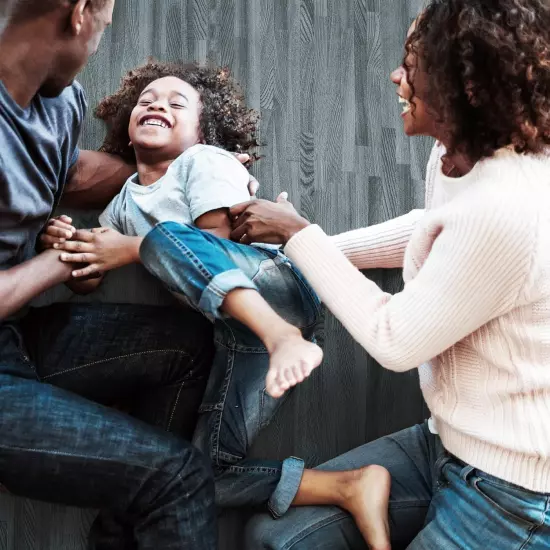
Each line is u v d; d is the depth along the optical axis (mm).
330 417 1718
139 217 1554
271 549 1319
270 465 1421
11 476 1137
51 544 1521
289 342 1171
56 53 1204
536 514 1052
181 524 1154
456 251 1004
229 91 1721
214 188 1458
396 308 1080
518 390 1048
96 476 1143
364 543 1333
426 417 1771
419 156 1945
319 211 1847
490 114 1021
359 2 1997
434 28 1041
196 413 1492
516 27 968
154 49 1841
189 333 1493
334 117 1906
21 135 1265
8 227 1278
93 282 1550
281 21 1928
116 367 1449
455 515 1154
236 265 1353
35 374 1335
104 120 1751
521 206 971
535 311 1014
